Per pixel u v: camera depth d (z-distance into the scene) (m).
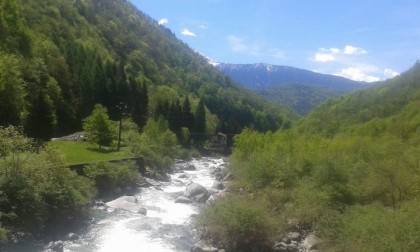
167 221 33.03
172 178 59.03
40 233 26.00
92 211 32.91
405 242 20.47
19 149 29.20
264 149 59.44
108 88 99.12
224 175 60.50
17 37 77.81
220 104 171.75
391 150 45.19
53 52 95.31
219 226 26.64
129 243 26.91
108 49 151.12
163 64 191.88
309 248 25.77
